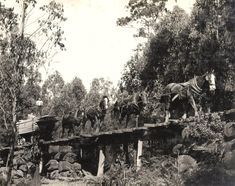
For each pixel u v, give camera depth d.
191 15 31.50
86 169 33.59
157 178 20.92
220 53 28.28
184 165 20.50
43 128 35.06
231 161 18.66
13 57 28.58
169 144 24.73
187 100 23.94
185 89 23.78
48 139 35.41
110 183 23.28
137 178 22.14
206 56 29.05
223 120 21.62
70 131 35.16
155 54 35.28
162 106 29.08
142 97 28.08
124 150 29.00
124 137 28.67
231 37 28.06
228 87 27.61
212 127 21.55
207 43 29.14
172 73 34.16
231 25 28.09
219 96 25.50
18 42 28.77
